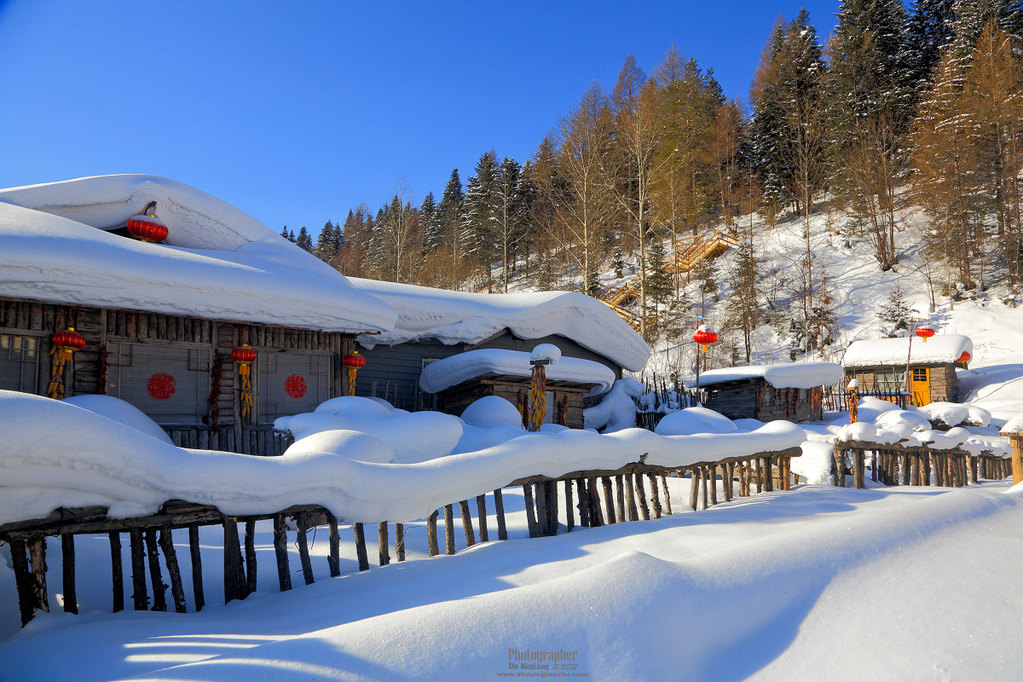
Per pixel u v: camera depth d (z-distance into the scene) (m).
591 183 35.94
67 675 2.95
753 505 8.00
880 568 4.66
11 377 8.91
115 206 11.29
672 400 20.81
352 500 5.04
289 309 11.12
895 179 42.00
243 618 4.05
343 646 3.02
